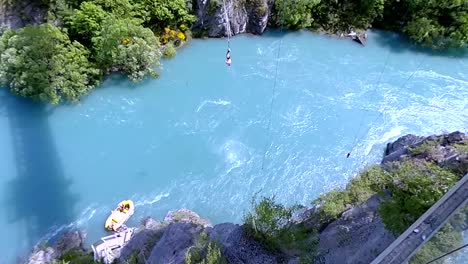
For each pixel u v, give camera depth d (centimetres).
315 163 2750
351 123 3058
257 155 2778
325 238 1645
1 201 2391
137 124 2930
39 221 2312
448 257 1069
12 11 3136
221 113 3050
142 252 1927
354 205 1834
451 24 3769
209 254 1562
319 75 3462
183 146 2800
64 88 2883
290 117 3070
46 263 2042
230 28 3644
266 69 3459
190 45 3566
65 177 2559
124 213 2338
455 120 3133
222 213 2431
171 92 3177
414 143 2517
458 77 3578
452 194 1243
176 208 2438
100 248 2092
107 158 2695
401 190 1636
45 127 2842
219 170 2666
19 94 2917
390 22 3981
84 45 3142
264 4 3609
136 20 3131
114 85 3142
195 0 3472
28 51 2792
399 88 3409
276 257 1600
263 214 1661
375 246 1452
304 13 3725
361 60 3669
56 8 3120
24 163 2612
